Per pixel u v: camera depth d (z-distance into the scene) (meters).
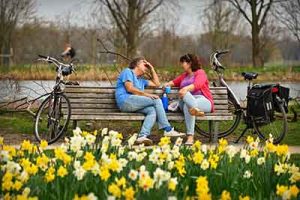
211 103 10.75
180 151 7.45
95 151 6.95
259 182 6.25
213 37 48.09
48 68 25.67
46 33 45.53
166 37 41.66
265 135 11.84
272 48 52.56
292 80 36.12
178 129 12.80
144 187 5.12
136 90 10.54
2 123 12.73
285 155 6.92
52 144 10.49
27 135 11.52
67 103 10.62
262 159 6.65
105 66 25.97
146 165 6.38
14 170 5.81
